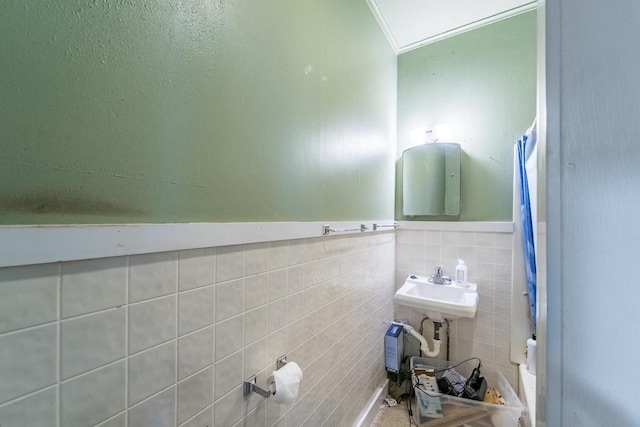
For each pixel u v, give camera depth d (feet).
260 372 2.85
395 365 6.04
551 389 1.22
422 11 5.82
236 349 2.59
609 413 1.11
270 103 3.00
